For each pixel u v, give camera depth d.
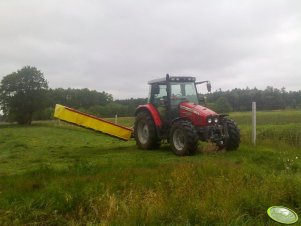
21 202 6.38
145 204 6.18
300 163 9.52
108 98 96.81
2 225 5.64
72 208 6.38
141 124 13.80
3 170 9.62
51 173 8.44
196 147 11.23
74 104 93.62
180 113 12.31
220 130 11.58
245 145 13.11
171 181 7.34
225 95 58.88
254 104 13.52
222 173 7.95
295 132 15.37
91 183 7.29
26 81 63.81
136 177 7.79
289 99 61.16
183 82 13.14
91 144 16.55
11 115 64.25
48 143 17.25
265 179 7.49
